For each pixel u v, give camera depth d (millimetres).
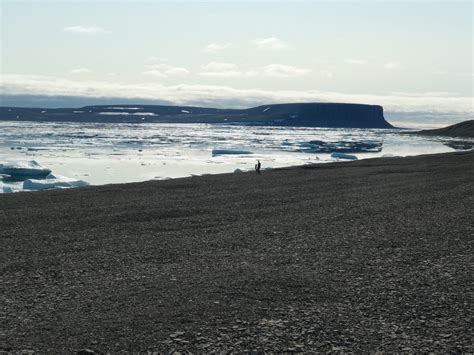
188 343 7820
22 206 24344
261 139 162125
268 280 11086
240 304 9523
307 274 11578
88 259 13445
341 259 13023
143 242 15602
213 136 182875
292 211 21578
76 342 7867
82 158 76188
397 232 16484
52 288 10797
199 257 13508
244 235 16500
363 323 8578
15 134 153625
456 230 16594
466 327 8359
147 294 10203
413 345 7699
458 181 32156
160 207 23125
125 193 29000
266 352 7516
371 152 101938
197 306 9422
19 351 7543
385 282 10898
